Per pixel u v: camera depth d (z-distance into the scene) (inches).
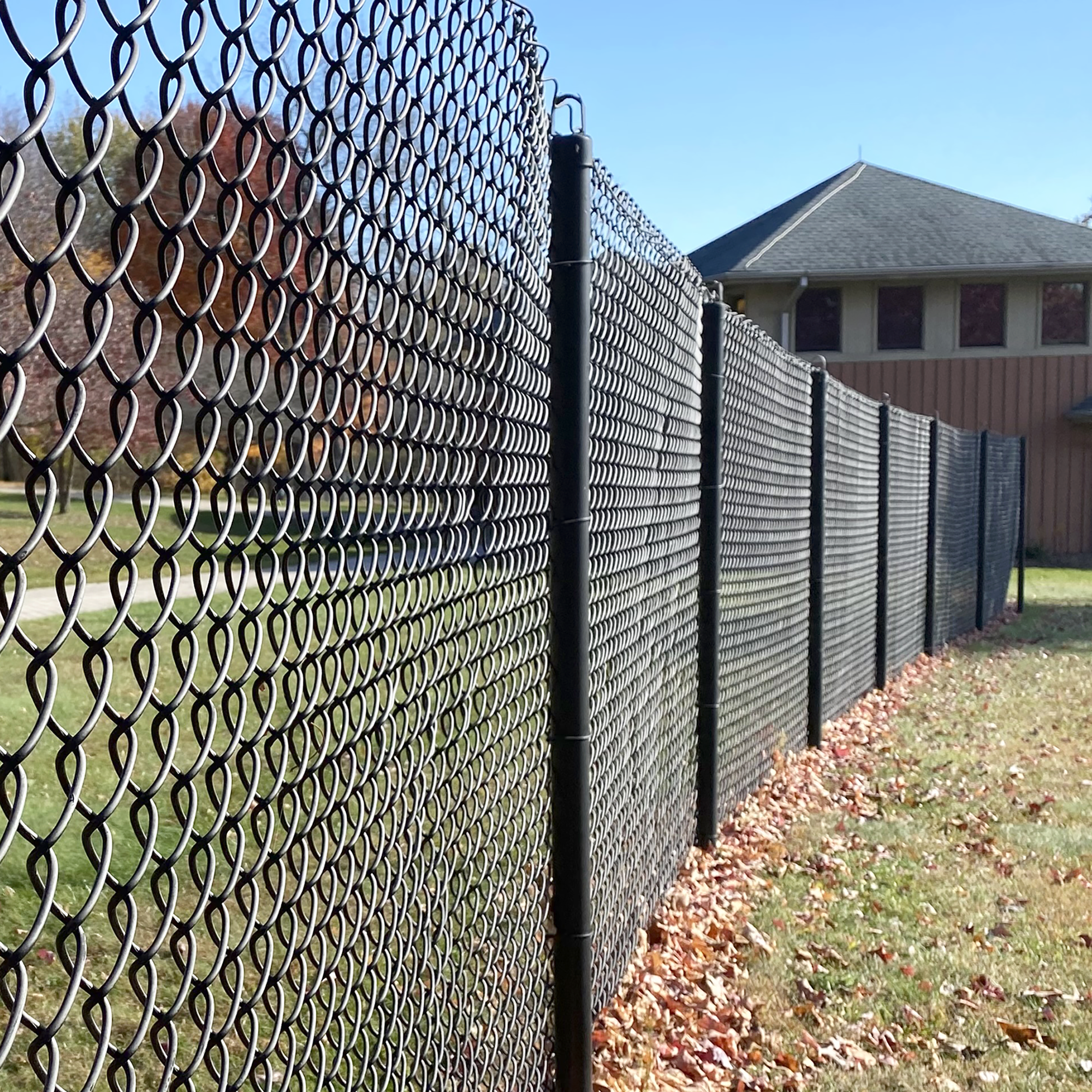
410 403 70.3
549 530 102.9
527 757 99.9
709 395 184.9
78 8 38.4
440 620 77.1
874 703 341.7
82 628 41.2
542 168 98.3
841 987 148.3
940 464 460.1
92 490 41.0
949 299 916.6
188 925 49.4
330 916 62.9
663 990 139.4
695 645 188.2
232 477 49.9
